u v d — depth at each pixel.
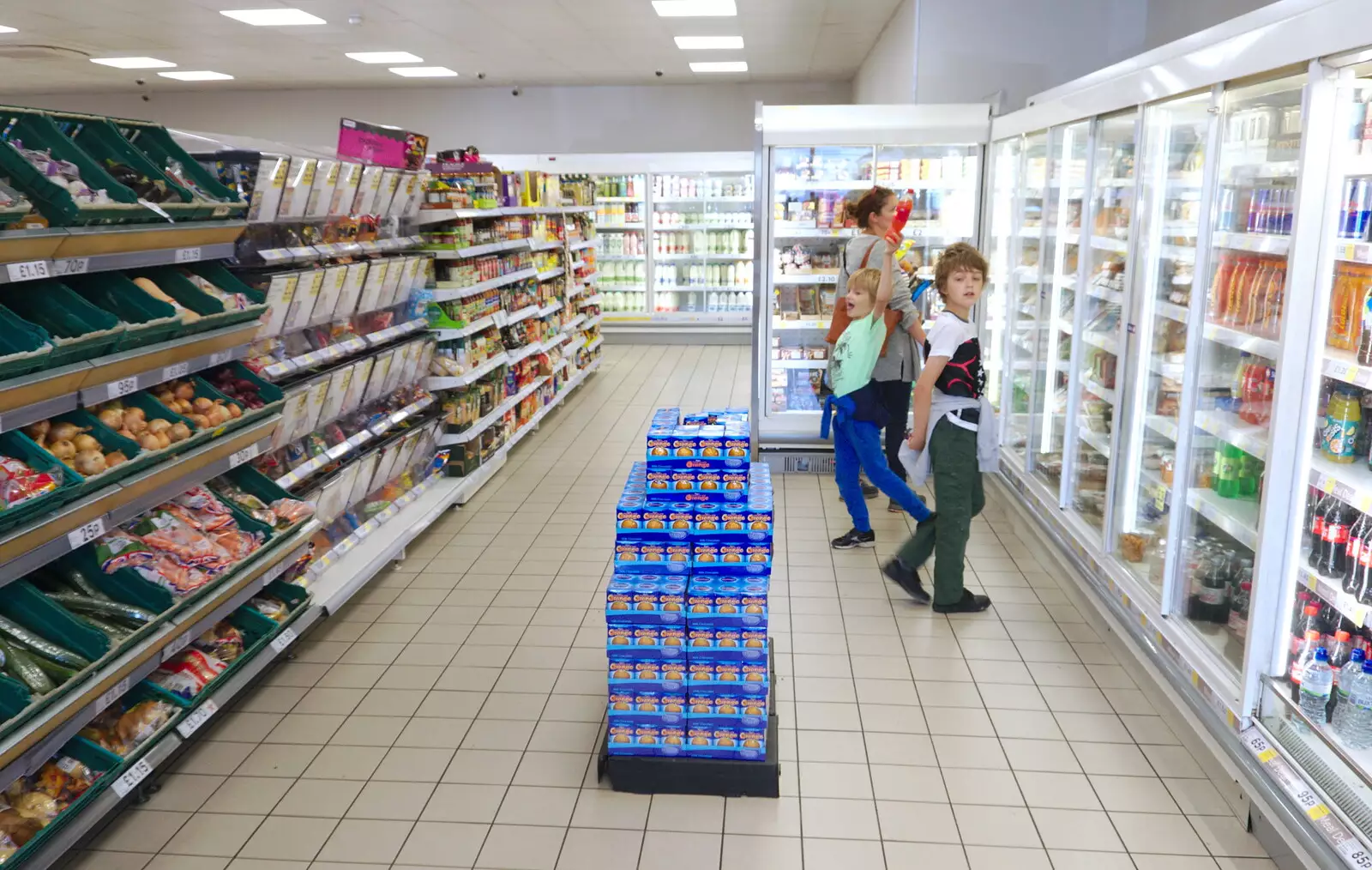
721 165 11.73
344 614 4.47
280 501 3.84
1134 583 3.77
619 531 3.23
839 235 6.26
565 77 13.27
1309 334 2.52
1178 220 3.59
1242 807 2.88
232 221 3.51
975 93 7.08
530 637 4.23
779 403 6.84
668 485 3.29
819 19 8.95
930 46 7.05
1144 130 3.52
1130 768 3.18
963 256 4.08
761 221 6.20
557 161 11.83
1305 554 2.80
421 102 14.42
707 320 12.45
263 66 11.79
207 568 3.19
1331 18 2.27
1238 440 2.98
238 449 3.58
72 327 2.79
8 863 2.46
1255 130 3.06
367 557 4.64
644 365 11.16
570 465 7.08
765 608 2.96
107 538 3.03
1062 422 4.95
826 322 6.55
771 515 3.16
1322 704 2.64
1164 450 3.88
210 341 3.38
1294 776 2.55
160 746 3.05
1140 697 3.64
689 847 2.82
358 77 12.96
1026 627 4.25
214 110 14.58
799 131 5.99
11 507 2.42
